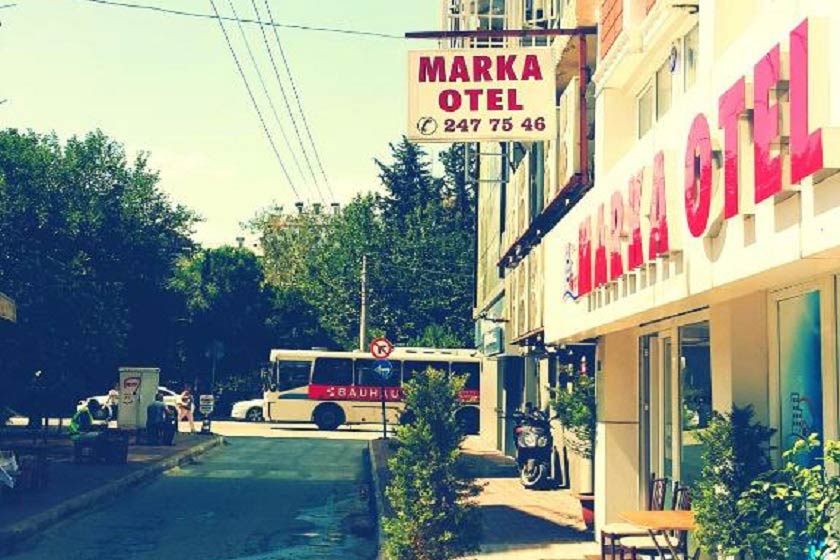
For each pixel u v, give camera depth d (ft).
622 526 37.35
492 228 106.32
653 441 43.93
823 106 19.43
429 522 37.45
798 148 19.92
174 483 74.33
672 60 37.37
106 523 54.54
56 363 89.92
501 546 45.24
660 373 42.78
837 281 25.35
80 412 93.40
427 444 38.09
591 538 47.57
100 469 76.84
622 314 35.50
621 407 46.01
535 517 55.16
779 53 21.07
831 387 25.48
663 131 30.37
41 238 96.02
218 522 56.03
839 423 25.16
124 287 118.62
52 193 100.89
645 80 41.39
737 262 24.06
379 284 197.16
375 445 103.09
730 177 23.65
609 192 37.35
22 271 88.99
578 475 64.69
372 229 201.87
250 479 77.92
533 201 71.72
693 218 26.71
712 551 27.22
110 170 110.93
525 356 85.81
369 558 46.14
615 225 35.32
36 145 105.81
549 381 74.02
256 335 179.11
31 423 102.63
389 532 38.34
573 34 50.85
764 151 21.59
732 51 24.47
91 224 103.50
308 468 86.84
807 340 27.04
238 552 47.03
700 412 36.86
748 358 29.78
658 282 30.86
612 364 46.16
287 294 188.85
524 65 48.03
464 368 142.41
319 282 199.11
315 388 141.08
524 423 71.77
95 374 119.96
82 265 94.79
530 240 72.64
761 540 25.17
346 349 193.57
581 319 42.78
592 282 39.45
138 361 141.90
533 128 47.70
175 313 145.89
